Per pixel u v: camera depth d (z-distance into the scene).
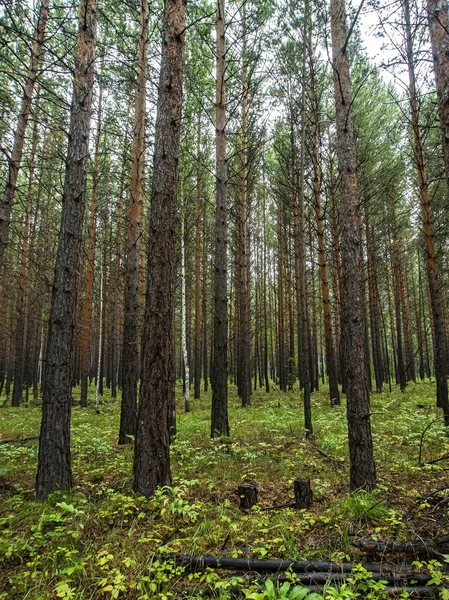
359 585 2.87
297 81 10.90
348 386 5.00
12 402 16.95
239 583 3.02
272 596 2.53
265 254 25.41
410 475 5.37
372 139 13.15
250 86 12.09
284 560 3.24
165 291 4.93
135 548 3.54
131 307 9.06
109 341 29.94
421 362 27.19
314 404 14.18
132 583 3.02
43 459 4.92
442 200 14.28
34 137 14.23
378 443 7.30
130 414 8.57
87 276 16.42
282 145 12.34
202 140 14.77
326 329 14.01
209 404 16.19
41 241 18.62
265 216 25.86
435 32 4.27
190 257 21.48
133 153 9.54
